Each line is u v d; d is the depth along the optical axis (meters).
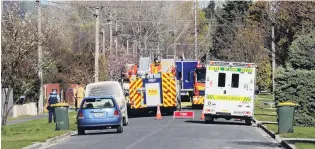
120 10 162.25
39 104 91.06
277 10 88.81
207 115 64.81
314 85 58.31
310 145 38.97
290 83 58.66
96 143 42.78
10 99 85.31
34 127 60.03
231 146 39.41
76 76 113.62
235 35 148.38
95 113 51.59
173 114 77.06
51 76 110.69
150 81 77.69
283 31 90.31
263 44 111.00
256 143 42.12
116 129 55.38
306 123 58.22
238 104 63.81
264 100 126.94
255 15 125.31
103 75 100.12
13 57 54.22
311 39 63.34
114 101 52.62
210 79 64.31
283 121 49.69
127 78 83.31
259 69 133.88
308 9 63.94
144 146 39.22
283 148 38.94
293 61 63.19
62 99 106.88
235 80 63.94
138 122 67.19
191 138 45.31
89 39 150.75
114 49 135.00
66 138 49.53
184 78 103.56
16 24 60.66
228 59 152.00
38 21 73.12
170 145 39.72
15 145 41.22
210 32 199.88
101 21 143.62
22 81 61.19
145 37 163.62
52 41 102.38
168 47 177.50
